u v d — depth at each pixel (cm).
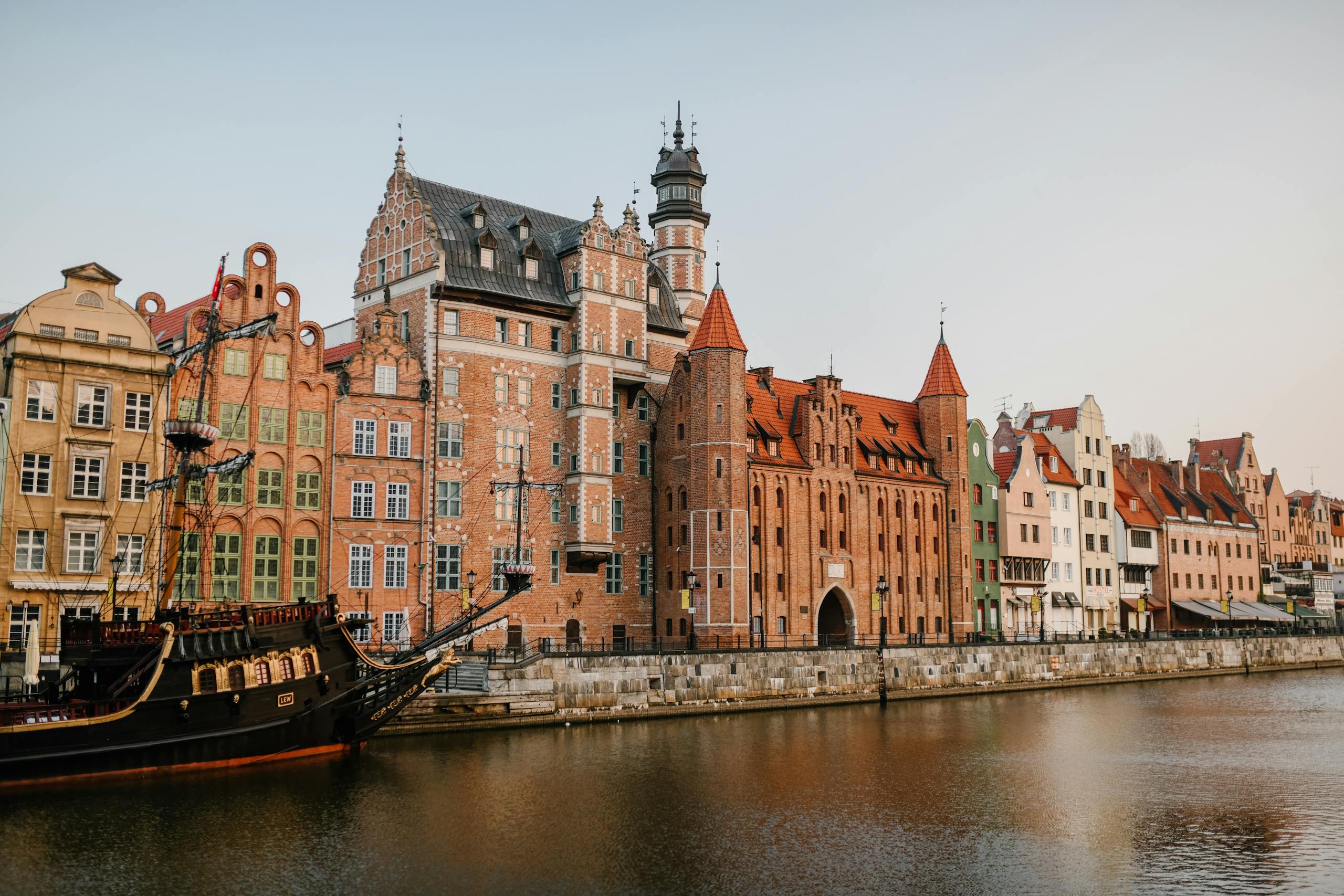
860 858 3741
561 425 7931
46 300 5866
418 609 7088
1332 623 14800
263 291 6712
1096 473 11825
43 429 5794
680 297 9975
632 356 8206
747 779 4912
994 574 10300
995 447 11044
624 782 4803
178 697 4509
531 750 5472
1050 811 4438
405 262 7631
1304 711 7725
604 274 8075
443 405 7325
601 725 6353
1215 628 12519
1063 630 11094
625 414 8281
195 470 5150
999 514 10406
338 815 4109
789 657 7469
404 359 7219
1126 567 12019
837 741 6034
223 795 4331
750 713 7112
